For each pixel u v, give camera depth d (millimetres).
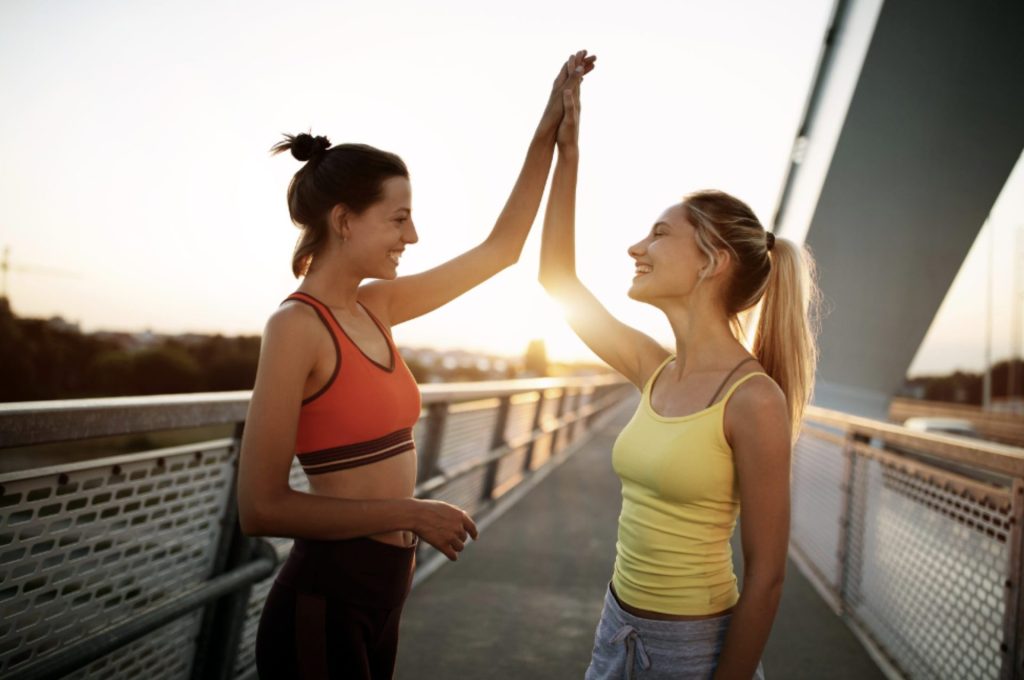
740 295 1535
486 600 4039
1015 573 2242
